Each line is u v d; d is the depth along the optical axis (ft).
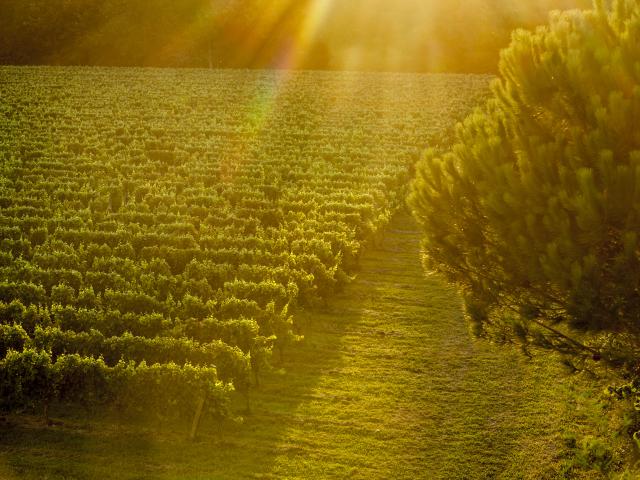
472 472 53.11
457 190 46.24
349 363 70.23
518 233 41.75
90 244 86.79
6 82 228.02
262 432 57.41
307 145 156.97
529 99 43.45
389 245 108.17
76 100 201.26
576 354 45.06
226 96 216.54
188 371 55.26
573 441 51.60
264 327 68.69
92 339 61.57
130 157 138.10
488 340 48.60
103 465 51.72
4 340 61.11
